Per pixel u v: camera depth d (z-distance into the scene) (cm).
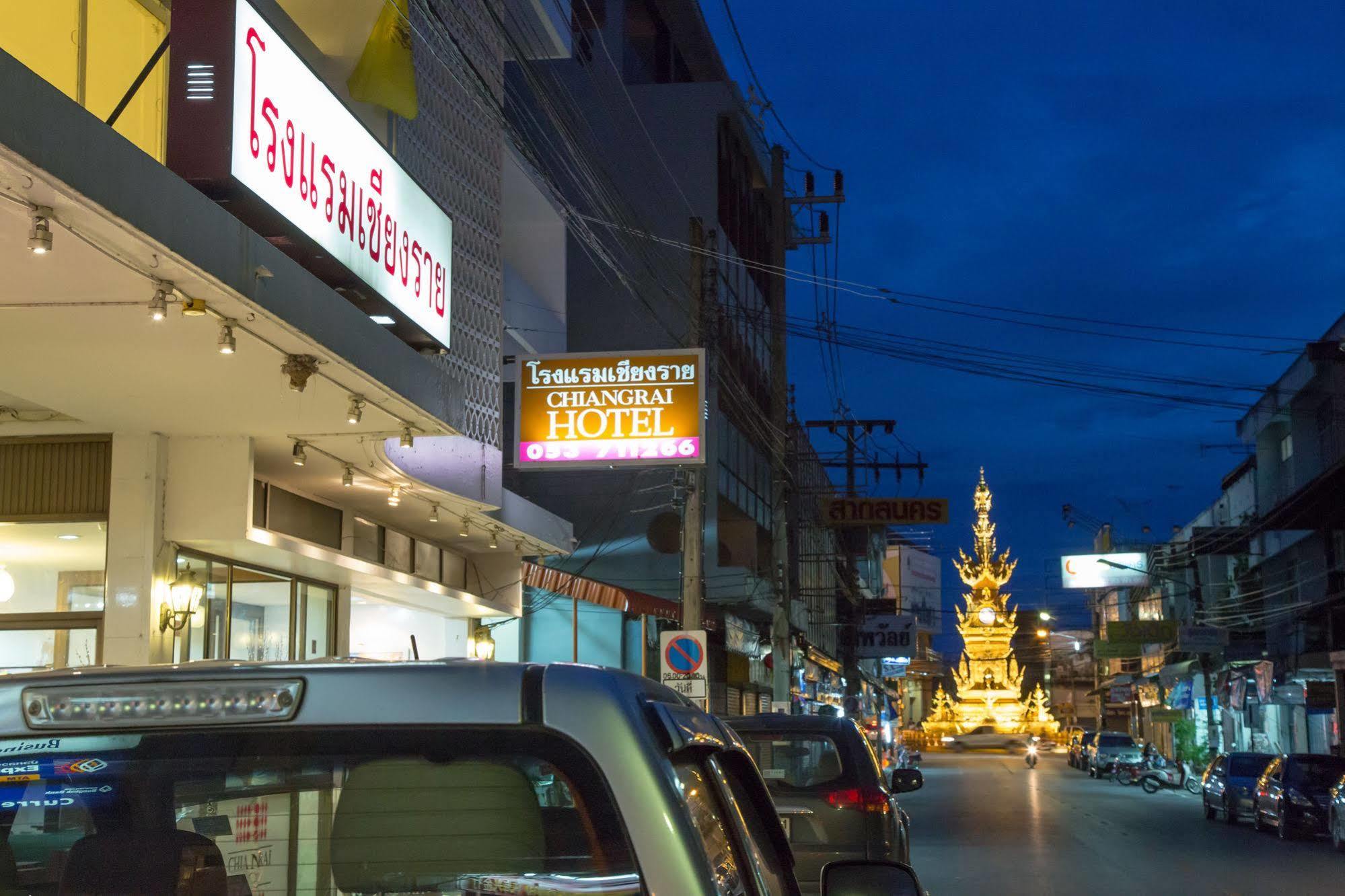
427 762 237
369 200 1370
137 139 1268
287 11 1588
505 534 2209
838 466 5053
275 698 239
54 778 243
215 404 1327
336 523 1862
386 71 1622
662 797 229
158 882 240
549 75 2988
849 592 5953
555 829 232
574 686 238
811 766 1058
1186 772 4522
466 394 1919
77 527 1430
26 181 773
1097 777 5550
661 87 3912
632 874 228
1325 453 4269
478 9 2028
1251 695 5112
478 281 1983
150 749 241
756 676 4228
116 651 1401
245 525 1451
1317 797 2416
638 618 3328
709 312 2241
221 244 957
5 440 1438
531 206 2930
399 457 1634
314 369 1157
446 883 234
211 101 1105
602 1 3962
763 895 272
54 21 1175
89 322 1047
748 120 4091
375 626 2473
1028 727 12394
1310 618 4288
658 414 2012
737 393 3878
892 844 1047
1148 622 5778
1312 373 4191
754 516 4216
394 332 1486
